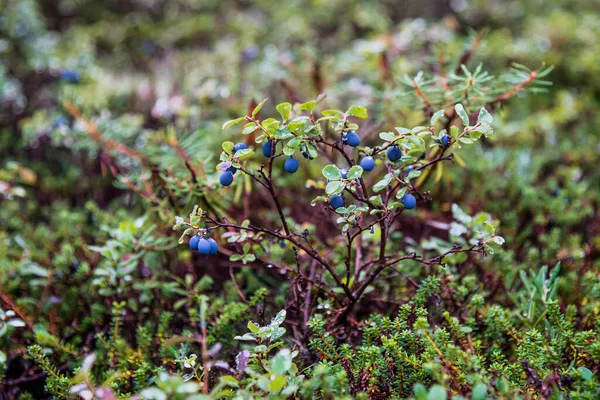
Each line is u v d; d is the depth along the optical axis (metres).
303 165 0.89
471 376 0.51
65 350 0.66
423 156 0.69
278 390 0.48
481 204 0.84
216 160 0.87
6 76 1.09
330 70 1.07
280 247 0.69
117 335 0.66
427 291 0.61
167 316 0.67
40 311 0.72
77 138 0.90
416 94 0.68
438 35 1.20
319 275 0.70
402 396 0.55
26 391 0.65
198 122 0.93
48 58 1.16
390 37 1.14
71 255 0.75
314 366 0.59
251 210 0.84
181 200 0.75
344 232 0.56
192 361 0.56
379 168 0.79
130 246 0.69
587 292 0.68
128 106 1.06
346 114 0.55
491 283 0.71
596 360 0.55
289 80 1.07
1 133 1.04
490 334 0.62
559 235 0.80
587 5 1.62
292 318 0.70
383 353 0.59
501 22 1.55
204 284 0.70
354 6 1.54
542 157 0.92
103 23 1.55
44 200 0.95
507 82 0.74
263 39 1.44
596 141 1.00
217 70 1.18
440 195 0.85
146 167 0.77
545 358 0.55
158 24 1.59
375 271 0.61
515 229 0.81
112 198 0.96
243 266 0.74
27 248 0.78
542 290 0.63
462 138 0.55
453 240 0.72
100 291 0.68
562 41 1.29
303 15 1.56
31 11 1.25
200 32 1.54
